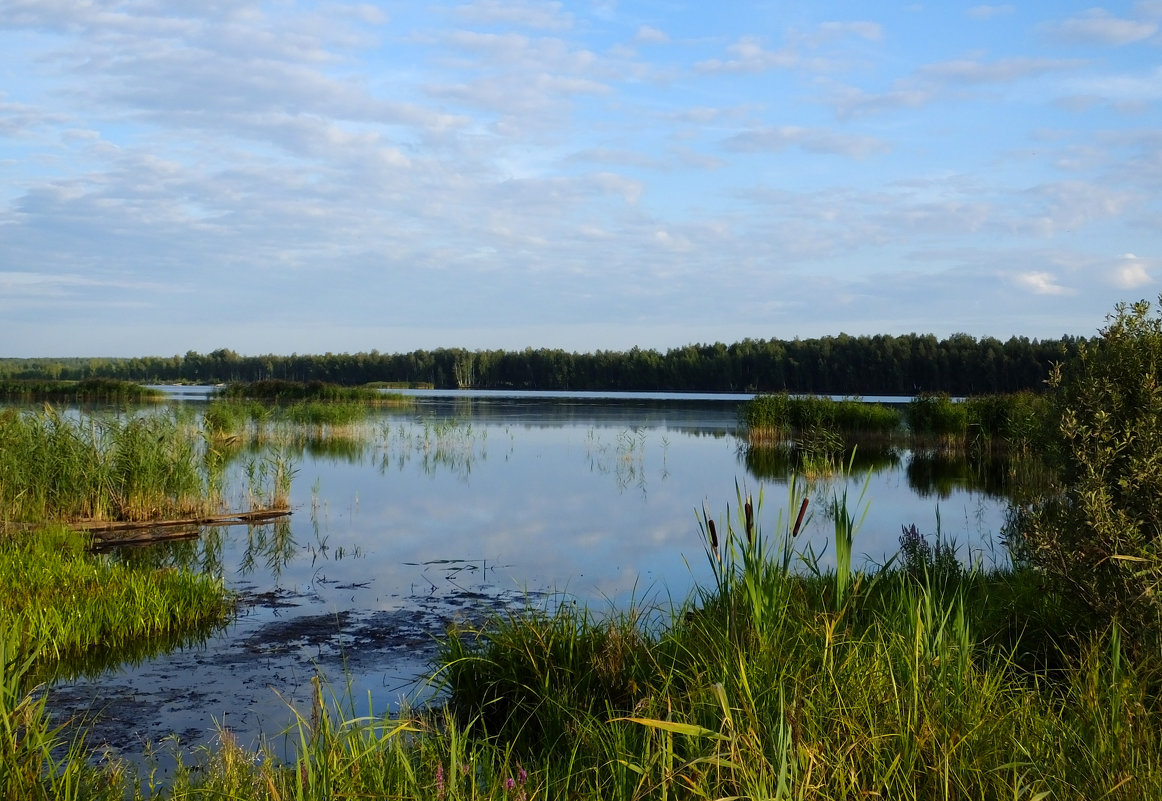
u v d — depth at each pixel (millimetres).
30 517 14812
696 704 4812
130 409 22438
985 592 8172
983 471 24141
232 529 15344
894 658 5105
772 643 5180
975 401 29031
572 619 7418
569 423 43344
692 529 15031
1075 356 7199
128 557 12992
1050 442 6984
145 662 8172
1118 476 6184
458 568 12062
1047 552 6340
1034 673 5586
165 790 5375
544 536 14453
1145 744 4227
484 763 4723
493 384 114500
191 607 9523
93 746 6207
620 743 4750
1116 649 4758
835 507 5562
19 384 60656
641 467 24734
